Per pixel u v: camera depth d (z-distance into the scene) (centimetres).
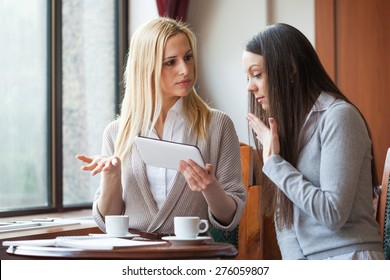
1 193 603
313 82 316
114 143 385
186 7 765
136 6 762
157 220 359
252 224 425
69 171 674
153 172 366
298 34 320
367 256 296
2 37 606
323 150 301
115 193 360
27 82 629
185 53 360
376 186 327
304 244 306
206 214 366
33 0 636
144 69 364
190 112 375
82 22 698
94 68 712
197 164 317
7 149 609
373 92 698
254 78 327
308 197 294
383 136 692
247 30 765
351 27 709
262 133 320
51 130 651
